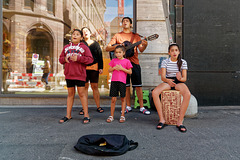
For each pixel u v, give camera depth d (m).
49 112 3.61
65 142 2.03
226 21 4.10
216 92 4.08
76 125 2.71
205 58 4.06
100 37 4.75
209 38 4.08
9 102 4.33
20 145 1.93
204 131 2.45
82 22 4.93
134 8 4.63
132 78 3.66
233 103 4.11
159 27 4.48
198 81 4.05
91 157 1.66
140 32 4.50
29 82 4.95
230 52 4.10
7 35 4.80
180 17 4.08
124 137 1.85
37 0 5.10
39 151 1.79
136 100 4.09
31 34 5.07
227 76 4.09
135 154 1.72
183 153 1.75
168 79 2.78
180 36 4.08
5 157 1.65
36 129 2.50
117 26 4.74
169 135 2.28
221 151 1.80
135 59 3.64
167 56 4.50
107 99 4.35
